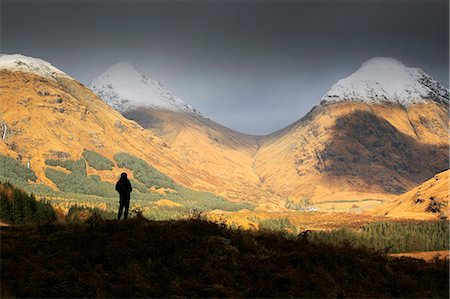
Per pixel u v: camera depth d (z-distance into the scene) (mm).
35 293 14562
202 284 15094
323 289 15367
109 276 15305
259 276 15750
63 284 14773
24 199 59562
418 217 139875
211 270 15867
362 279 16828
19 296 14672
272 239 19078
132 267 16219
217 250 17281
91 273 15547
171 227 19078
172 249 17234
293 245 18719
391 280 17031
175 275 15828
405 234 73938
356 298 15344
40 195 142625
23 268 15914
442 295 16750
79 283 14820
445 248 70688
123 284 14836
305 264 16766
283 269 16156
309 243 19109
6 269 15984
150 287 14844
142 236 17844
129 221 19906
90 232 18906
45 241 18656
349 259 17516
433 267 18500
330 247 18281
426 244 70938
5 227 22859
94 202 137000
